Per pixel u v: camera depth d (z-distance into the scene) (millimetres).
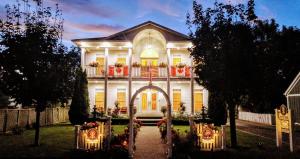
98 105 29562
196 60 14984
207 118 24234
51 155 11945
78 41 27578
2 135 18219
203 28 14664
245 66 13641
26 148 13594
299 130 22734
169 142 11898
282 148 13680
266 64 15133
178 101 29344
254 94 14734
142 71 28625
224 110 23328
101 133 12828
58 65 15039
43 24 15078
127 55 29953
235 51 13727
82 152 12141
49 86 14328
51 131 20453
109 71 28516
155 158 11977
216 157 11812
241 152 12680
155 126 25297
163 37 27469
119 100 29516
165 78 28438
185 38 27797
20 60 14055
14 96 14453
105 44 27891
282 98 34844
